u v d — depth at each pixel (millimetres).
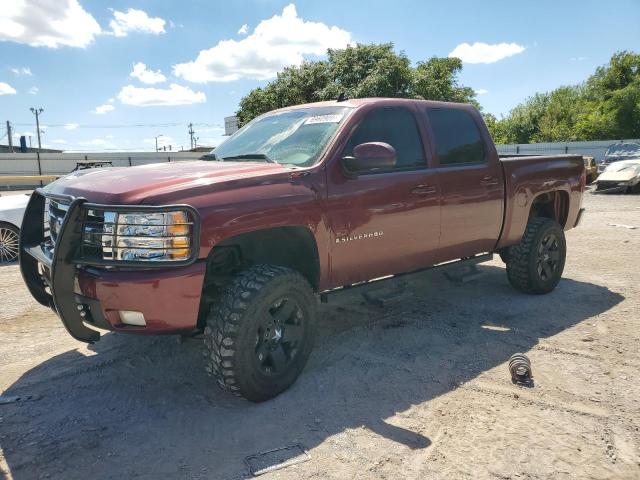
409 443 2883
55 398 3480
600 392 3441
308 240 3588
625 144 20938
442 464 2689
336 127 3891
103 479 2625
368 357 4055
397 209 4066
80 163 14453
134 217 2924
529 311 5121
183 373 3865
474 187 4727
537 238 5402
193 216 2939
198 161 4090
